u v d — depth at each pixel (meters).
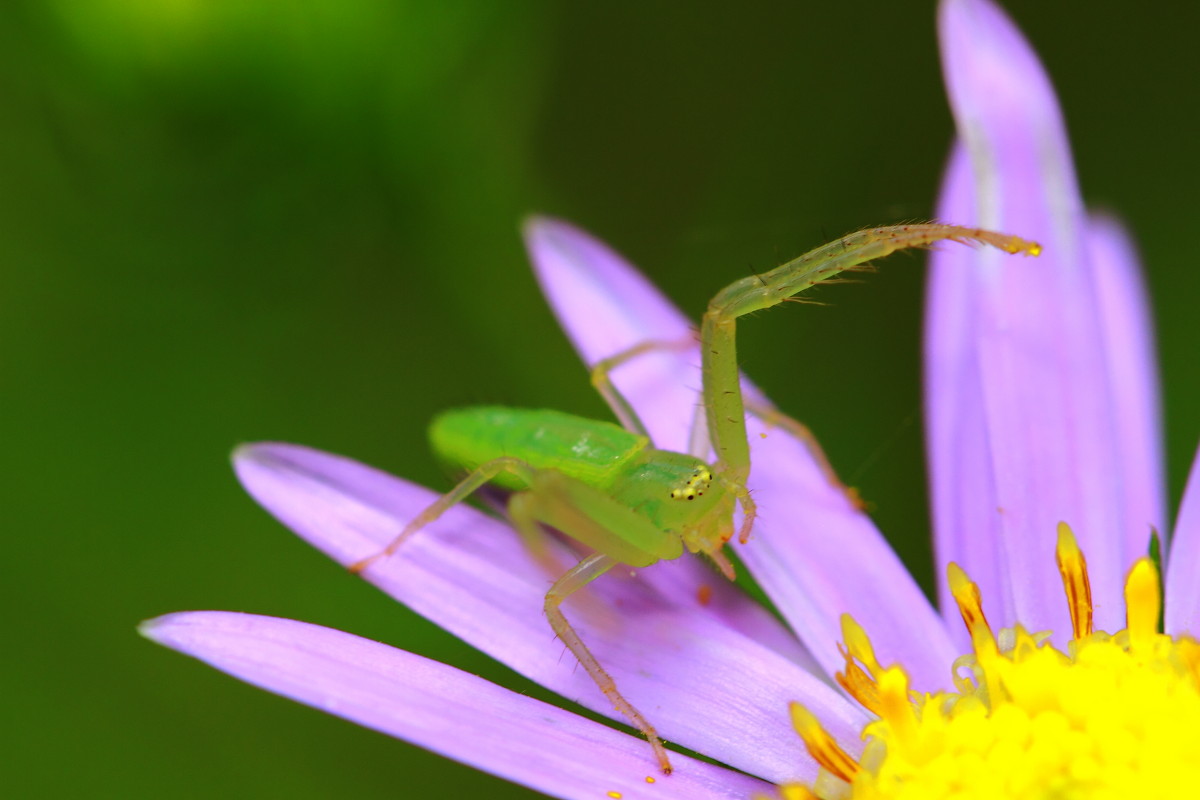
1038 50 0.12
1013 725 0.10
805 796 0.10
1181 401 0.12
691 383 0.11
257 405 0.12
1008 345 0.11
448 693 0.10
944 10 0.11
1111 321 0.11
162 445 0.12
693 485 0.10
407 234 0.11
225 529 0.12
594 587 0.10
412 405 0.12
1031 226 0.11
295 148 0.11
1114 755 0.10
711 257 0.12
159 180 0.11
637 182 0.12
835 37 0.12
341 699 0.10
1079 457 0.10
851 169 0.12
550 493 0.10
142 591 0.12
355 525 0.10
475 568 0.10
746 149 0.12
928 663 0.10
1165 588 0.10
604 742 0.10
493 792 0.11
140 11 0.11
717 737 0.10
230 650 0.10
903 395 0.12
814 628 0.10
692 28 0.12
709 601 0.10
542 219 0.11
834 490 0.11
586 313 0.11
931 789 0.10
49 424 0.12
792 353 0.12
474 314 0.11
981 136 0.11
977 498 0.10
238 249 0.11
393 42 0.11
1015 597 0.10
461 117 0.11
